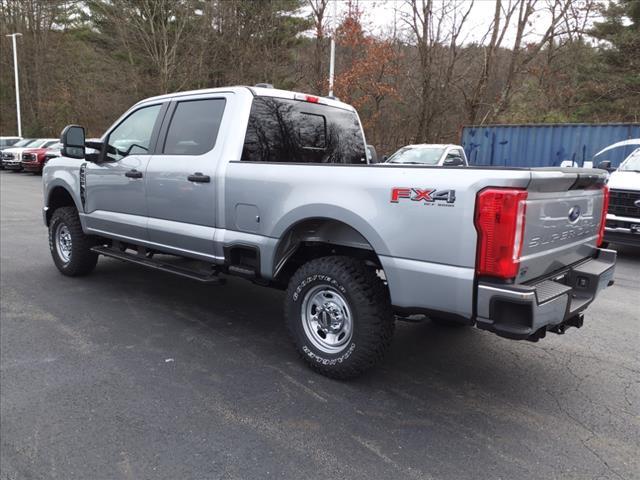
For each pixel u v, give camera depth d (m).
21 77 40.81
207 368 3.88
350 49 24.03
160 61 27.38
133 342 4.33
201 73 27.47
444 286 3.07
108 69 31.66
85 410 3.22
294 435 3.01
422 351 4.36
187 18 27.05
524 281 3.09
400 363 4.10
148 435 2.97
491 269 2.90
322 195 3.59
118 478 2.60
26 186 18.44
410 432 3.09
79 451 2.80
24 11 39.81
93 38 31.78
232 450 2.85
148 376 3.71
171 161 4.68
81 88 36.81
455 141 25.97
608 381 3.86
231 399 3.41
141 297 5.57
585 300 3.46
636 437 3.10
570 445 2.99
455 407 3.41
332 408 3.34
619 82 25.69
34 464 2.69
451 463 2.79
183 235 4.60
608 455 2.90
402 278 3.24
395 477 2.65
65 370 3.77
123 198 5.23
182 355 4.10
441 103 23.56
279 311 5.27
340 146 5.37
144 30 27.14
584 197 3.66
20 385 3.52
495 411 3.37
